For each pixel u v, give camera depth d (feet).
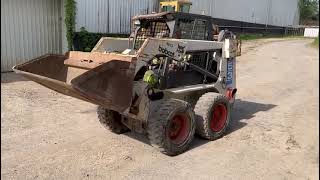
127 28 56.03
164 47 17.84
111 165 16.96
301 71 49.08
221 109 20.85
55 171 16.20
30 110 25.70
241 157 18.24
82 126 22.47
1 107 25.98
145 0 58.44
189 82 20.51
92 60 17.83
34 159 17.37
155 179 15.71
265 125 23.62
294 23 163.02
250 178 16.06
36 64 18.45
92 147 19.01
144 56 16.93
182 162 17.49
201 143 19.99
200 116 19.75
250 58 63.10
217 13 99.25
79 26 48.60
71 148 18.81
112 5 53.11
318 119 25.34
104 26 52.37
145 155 18.19
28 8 43.75
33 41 44.83
